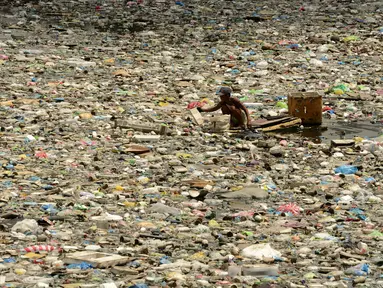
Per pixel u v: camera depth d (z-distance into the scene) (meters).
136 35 39.88
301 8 47.78
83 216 16.34
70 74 31.44
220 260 14.31
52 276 13.35
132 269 13.66
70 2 49.19
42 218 16.03
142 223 16.12
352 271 13.85
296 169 20.20
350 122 25.75
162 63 33.81
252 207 17.38
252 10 47.47
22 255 14.27
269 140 23.16
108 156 21.08
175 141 22.78
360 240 15.41
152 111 26.19
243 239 15.43
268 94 28.98
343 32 40.50
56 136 22.88
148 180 19.02
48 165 20.06
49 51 35.50
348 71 32.66
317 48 36.78
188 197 18.00
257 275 13.66
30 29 40.38
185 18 44.75
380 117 26.36
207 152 21.67
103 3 49.31
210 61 34.28
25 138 22.45
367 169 20.31
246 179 19.28
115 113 25.73
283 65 33.56
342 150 22.11
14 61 33.28
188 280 13.30
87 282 13.11
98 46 37.00
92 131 23.53
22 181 18.62
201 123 24.72
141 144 22.34
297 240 15.41
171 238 15.41
